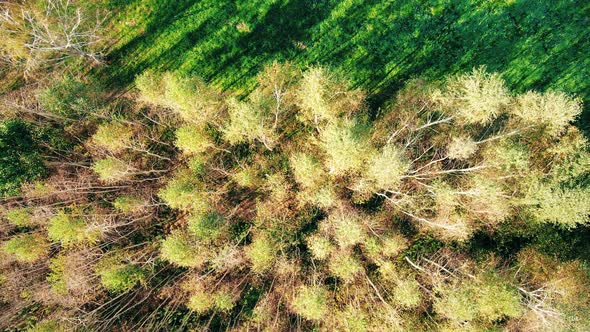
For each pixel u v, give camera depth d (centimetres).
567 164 2217
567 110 2098
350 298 2467
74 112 2472
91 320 2367
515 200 2289
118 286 2377
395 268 2506
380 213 2570
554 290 2109
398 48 2592
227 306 2322
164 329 2531
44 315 2445
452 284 2309
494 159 2253
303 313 2347
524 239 2508
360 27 2603
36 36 2186
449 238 2502
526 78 2556
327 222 2458
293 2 2612
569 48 2530
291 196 2575
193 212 2494
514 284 2191
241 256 2531
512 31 2553
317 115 2389
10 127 2364
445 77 2570
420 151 2573
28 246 2275
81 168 2614
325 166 2461
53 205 2425
